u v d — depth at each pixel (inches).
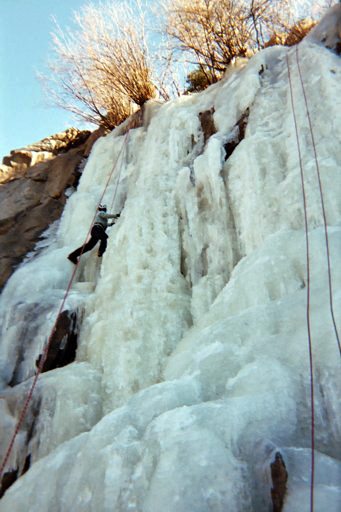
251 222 181.2
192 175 222.7
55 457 126.2
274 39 332.5
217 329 144.8
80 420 147.0
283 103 213.0
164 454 98.3
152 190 225.9
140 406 123.0
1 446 151.9
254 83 234.2
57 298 209.3
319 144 174.9
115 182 309.0
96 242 238.8
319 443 97.8
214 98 277.4
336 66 195.9
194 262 197.8
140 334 168.1
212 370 128.6
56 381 159.3
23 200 371.2
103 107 396.5
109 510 96.2
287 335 126.3
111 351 167.3
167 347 168.4
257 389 112.0
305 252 145.9
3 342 202.1
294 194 167.6
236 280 161.9
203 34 340.5
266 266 151.8
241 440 99.6
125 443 109.0
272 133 201.9
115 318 177.0
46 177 390.3
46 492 115.1
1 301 240.5
